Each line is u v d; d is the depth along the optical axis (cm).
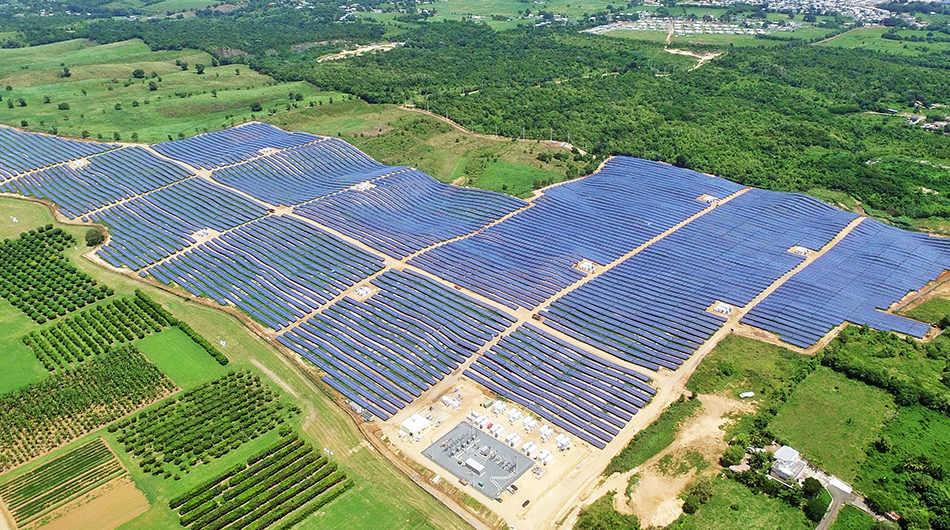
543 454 11338
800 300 15262
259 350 14475
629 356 13638
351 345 14375
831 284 16000
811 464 10938
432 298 15762
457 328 14700
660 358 13500
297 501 10681
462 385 13238
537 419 12312
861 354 13525
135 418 12512
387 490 10975
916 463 10719
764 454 10938
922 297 15900
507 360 13750
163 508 10644
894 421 11844
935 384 12681
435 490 10938
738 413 12044
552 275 16612
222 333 15025
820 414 12019
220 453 11700
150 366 13875
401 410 12656
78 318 15538
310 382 13500
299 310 15638
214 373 13762
